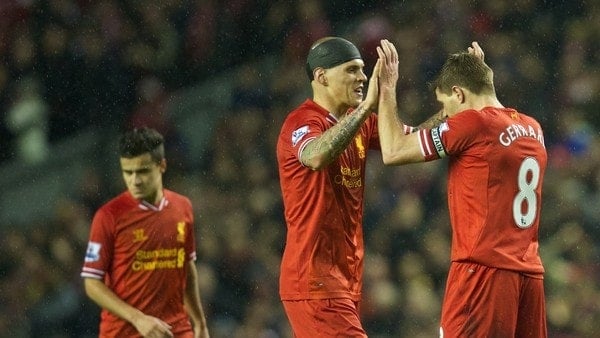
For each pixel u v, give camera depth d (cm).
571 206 4969
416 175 5084
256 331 4444
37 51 5888
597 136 5700
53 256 4825
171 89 6181
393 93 2328
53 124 5938
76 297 4650
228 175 5341
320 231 2405
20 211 5866
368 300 4453
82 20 5959
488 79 2361
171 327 2875
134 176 2806
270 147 5516
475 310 2288
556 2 6206
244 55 6244
